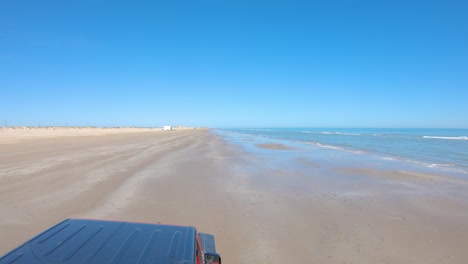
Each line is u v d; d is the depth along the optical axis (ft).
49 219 22.61
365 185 39.24
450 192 35.65
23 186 33.22
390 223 24.09
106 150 77.10
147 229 9.32
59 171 43.21
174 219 23.67
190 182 38.63
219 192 33.50
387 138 197.98
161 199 29.55
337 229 22.48
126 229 9.18
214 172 47.26
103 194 30.81
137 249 7.84
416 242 20.25
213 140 153.58
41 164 49.14
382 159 70.38
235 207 27.63
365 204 29.78
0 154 61.87
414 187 38.37
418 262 17.31
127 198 29.50
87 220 9.80
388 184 40.11
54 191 31.37
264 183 39.34
